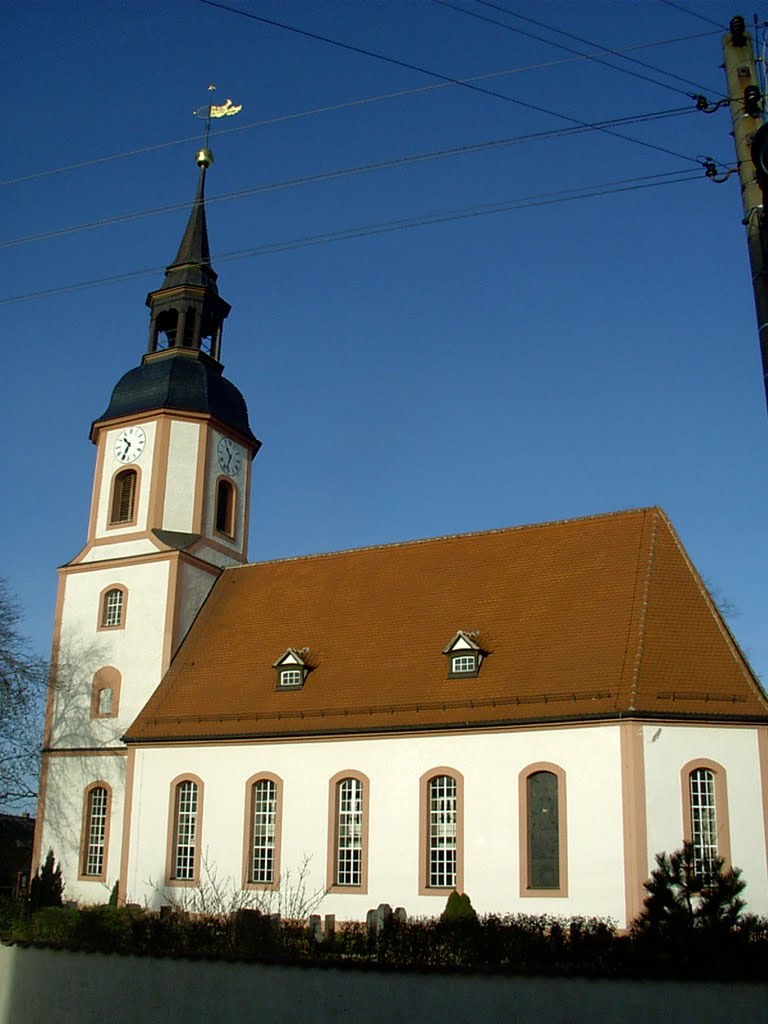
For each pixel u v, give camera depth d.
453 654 38.75
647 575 38.44
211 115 54.53
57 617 48.53
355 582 45.69
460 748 36.66
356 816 38.09
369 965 18.55
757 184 11.93
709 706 34.44
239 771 40.62
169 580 46.44
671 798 33.28
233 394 51.84
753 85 13.05
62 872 44.22
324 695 40.53
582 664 36.19
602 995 17.42
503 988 17.84
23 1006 21.34
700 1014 16.95
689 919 18.09
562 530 42.91
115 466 49.72
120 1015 19.98
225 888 39.31
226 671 43.97
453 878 35.69
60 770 45.78
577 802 33.97
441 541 45.62
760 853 33.53
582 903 32.97
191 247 52.88
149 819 41.69
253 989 19.09
